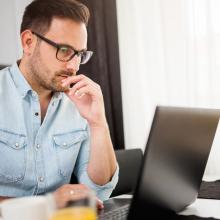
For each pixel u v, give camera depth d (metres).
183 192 1.09
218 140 2.36
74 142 1.55
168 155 0.93
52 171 1.50
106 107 2.79
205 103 2.48
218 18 2.42
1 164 1.41
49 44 1.40
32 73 1.48
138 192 0.87
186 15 2.51
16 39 3.13
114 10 2.76
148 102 2.72
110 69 2.80
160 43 2.65
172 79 2.61
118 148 2.79
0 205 0.76
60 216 0.67
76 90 1.45
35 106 1.50
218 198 1.35
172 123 0.91
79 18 1.42
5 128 1.43
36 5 1.46
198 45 2.48
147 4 2.68
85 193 0.73
